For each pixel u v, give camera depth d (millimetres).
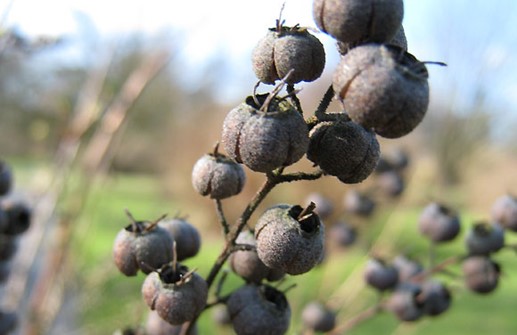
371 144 55
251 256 61
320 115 54
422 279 93
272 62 55
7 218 81
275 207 57
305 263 55
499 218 91
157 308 59
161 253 64
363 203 119
